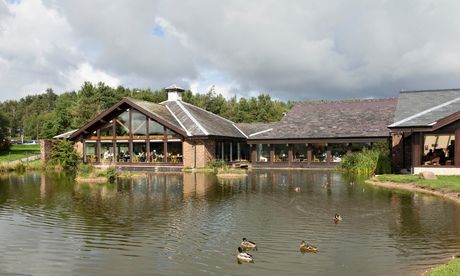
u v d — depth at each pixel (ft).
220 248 31.96
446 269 24.13
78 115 191.42
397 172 88.02
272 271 26.78
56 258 29.94
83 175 84.79
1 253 31.30
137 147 119.96
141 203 52.70
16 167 113.80
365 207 48.42
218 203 52.31
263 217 43.21
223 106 242.17
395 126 77.41
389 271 26.50
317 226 38.88
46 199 56.85
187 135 110.22
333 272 26.45
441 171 74.59
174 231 37.35
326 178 83.30
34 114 425.28
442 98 93.45
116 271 27.14
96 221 41.83
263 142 118.01
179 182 78.38
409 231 36.60
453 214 43.65
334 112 125.18
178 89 139.74
